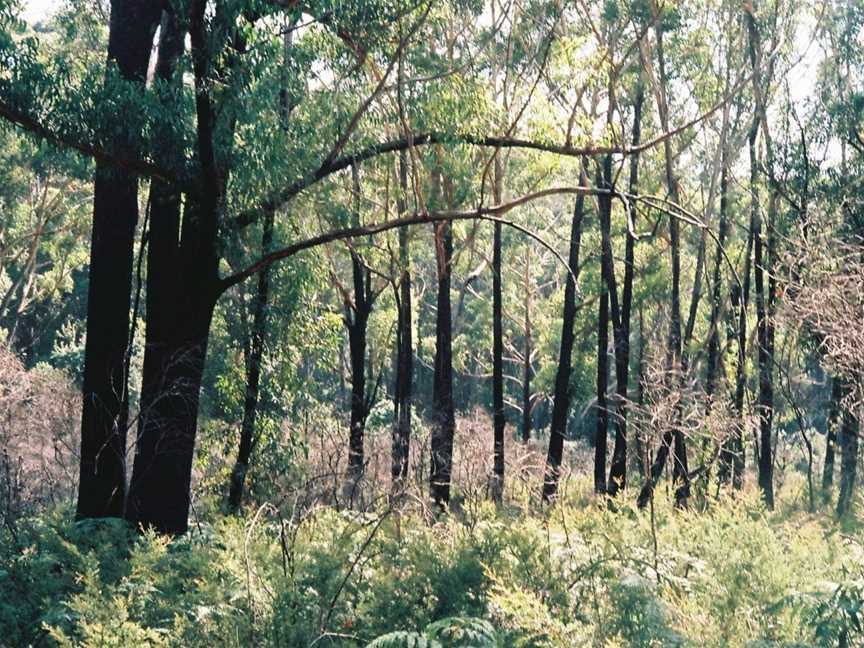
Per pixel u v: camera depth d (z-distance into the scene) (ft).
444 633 19.20
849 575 22.31
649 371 56.44
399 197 65.05
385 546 25.79
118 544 31.19
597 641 19.02
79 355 136.36
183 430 44.29
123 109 39.27
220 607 21.80
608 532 26.45
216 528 30.19
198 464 65.16
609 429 149.18
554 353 128.77
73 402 58.59
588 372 122.11
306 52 43.29
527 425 125.49
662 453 61.05
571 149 49.78
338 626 21.72
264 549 24.93
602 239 96.84
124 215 44.68
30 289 151.53
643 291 108.17
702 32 95.04
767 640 18.93
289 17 40.93
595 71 55.77
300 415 70.49
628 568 22.94
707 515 29.81
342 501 38.50
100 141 39.81
